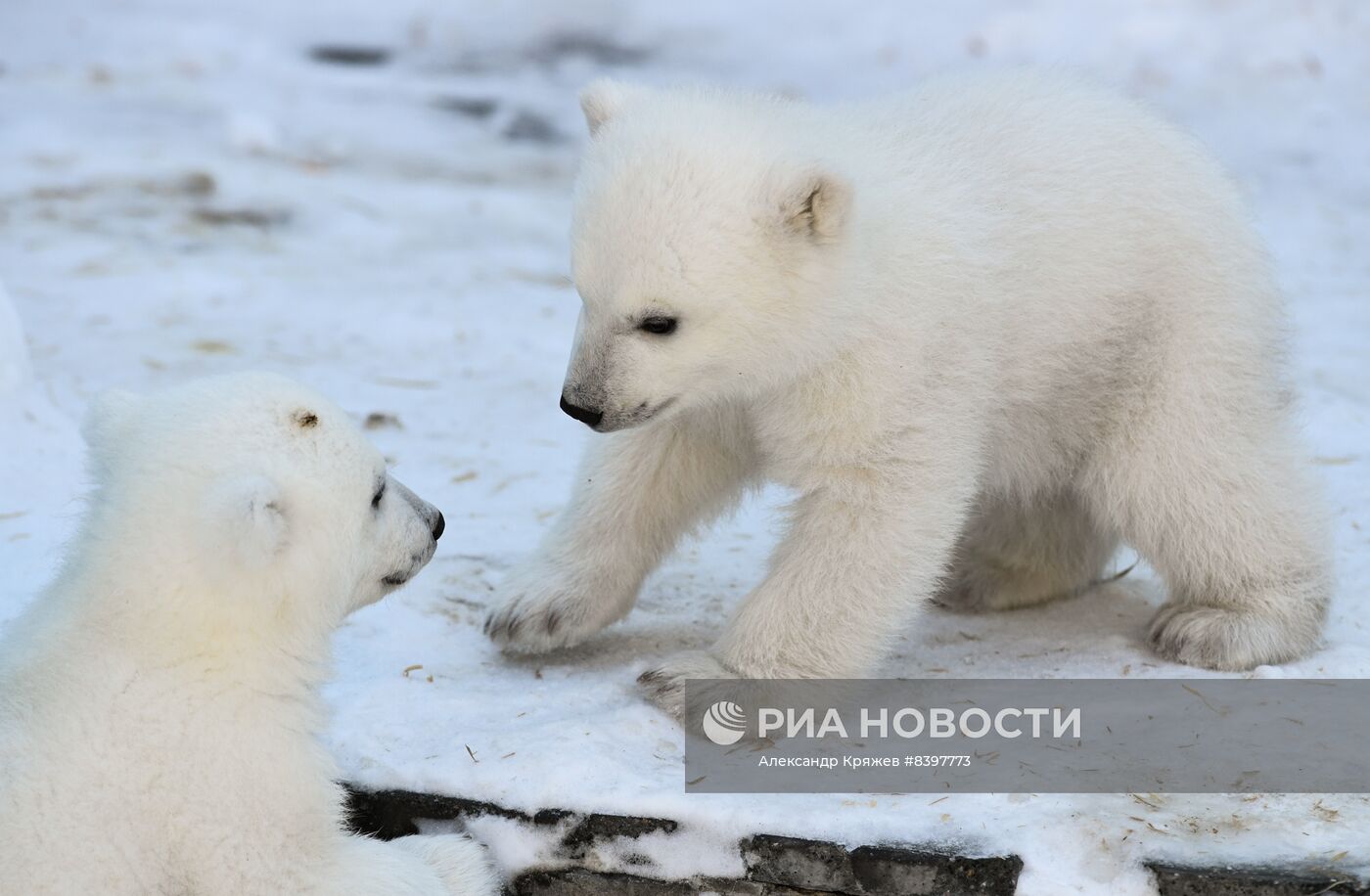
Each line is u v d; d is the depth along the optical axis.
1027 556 10.23
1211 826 7.38
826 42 29.94
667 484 9.34
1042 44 29.08
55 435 11.69
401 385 14.38
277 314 16.19
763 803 7.60
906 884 7.25
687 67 28.78
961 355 8.54
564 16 31.55
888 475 8.45
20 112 23.75
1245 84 26.91
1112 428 9.35
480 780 7.84
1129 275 9.02
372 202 20.75
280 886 6.81
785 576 8.60
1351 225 20.67
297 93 26.67
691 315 8.02
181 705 6.77
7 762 6.46
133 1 32.72
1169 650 9.36
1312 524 9.45
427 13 32.25
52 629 6.98
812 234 8.01
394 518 7.73
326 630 7.36
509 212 20.83
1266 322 9.40
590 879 7.64
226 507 6.50
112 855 6.48
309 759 7.09
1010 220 8.83
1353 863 7.05
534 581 9.36
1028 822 7.40
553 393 14.44
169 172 20.91
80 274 16.94
